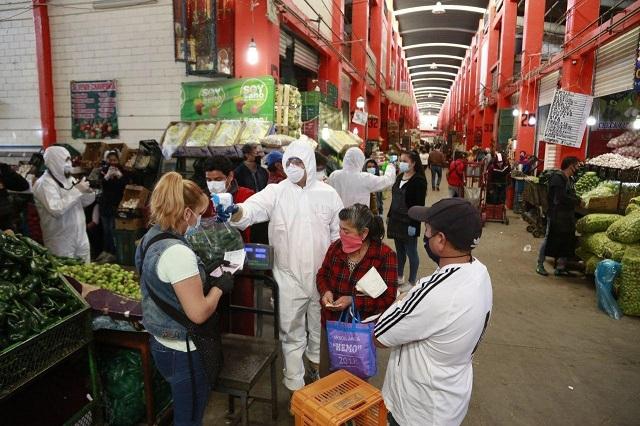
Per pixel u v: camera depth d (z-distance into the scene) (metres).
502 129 19.02
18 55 7.88
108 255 6.55
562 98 9.27
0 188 5.03
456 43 34.03
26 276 2.37
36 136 8.06
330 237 3.20
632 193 6.55
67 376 2.77
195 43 6.45
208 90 6.96
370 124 20.00
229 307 3.11
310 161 3.04
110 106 7.62
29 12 7.68
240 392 2.39
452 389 1.72
